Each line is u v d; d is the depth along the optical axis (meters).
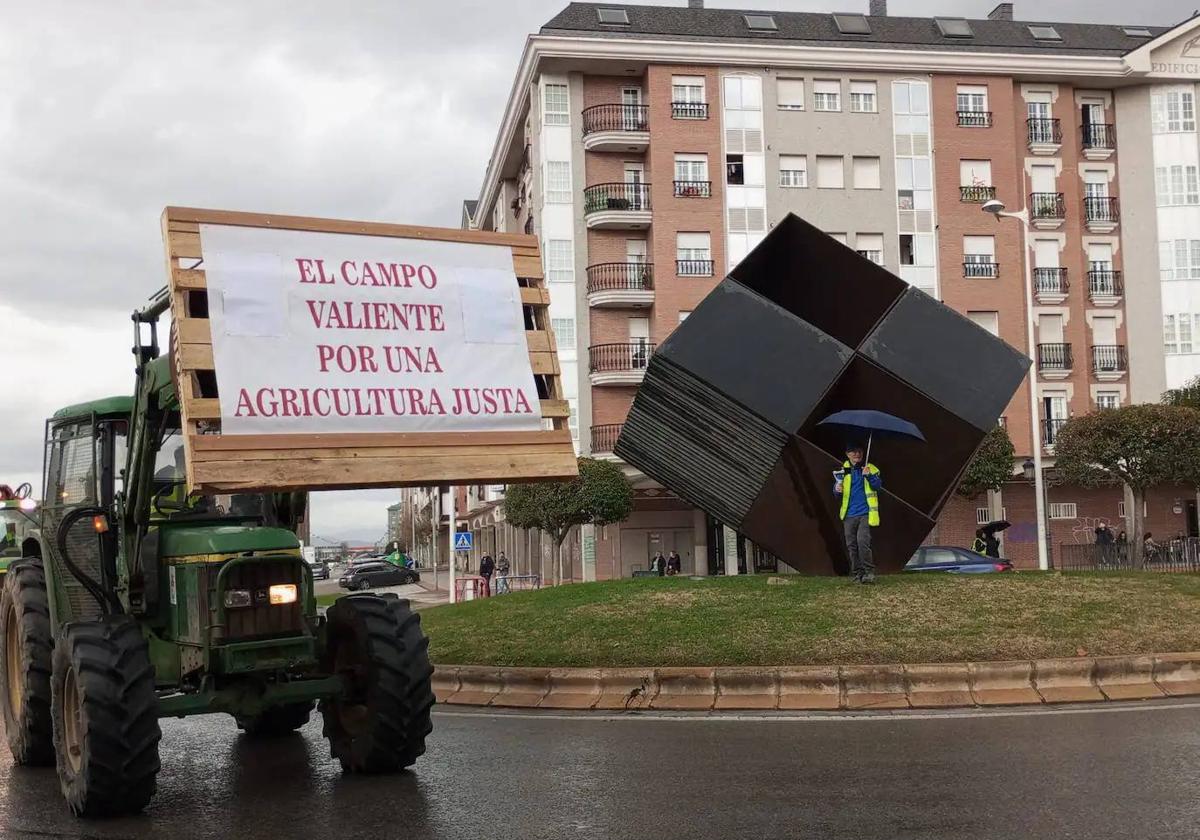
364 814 6.05
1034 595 12.07
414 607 35.09
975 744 7.35
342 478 6.51
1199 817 5.41
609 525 44.56
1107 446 33.19
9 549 14.12
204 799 6.64
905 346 13.73
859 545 12.88
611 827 5.56
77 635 6.37
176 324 6.33
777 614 11.44
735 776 6.61
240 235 6.70
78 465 7.89
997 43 49.75
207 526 7.53
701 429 14.17
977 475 40.53
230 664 6.53
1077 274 48.34
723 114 45.81
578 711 9.44
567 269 45.41
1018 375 13.71
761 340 13.71
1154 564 33.69
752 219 45.72
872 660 9.83
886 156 46.91
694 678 9.53
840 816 5.62
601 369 44.72
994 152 47.62
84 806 6.16
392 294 7.04
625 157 46.09
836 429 14.38
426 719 7.05
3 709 8.52
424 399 6.94
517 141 51.94
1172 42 48.66
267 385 6.45
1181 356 48.31
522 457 7.20
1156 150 49.25
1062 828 5.29
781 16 49.69
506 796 6.33
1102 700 9.05
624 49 44.88
